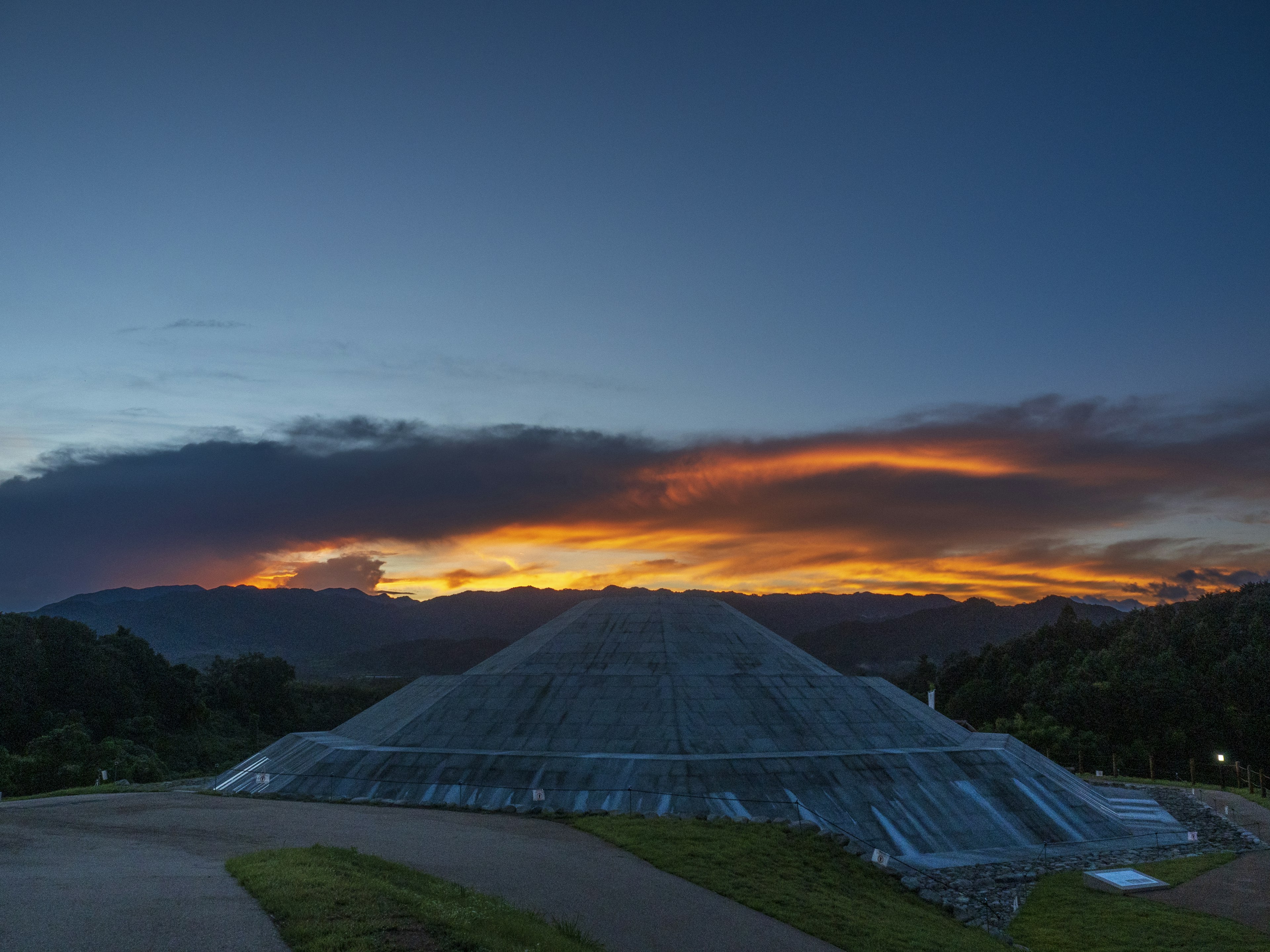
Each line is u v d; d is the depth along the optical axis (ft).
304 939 53.47
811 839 108.37
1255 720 337.93
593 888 81.25
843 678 180.14
